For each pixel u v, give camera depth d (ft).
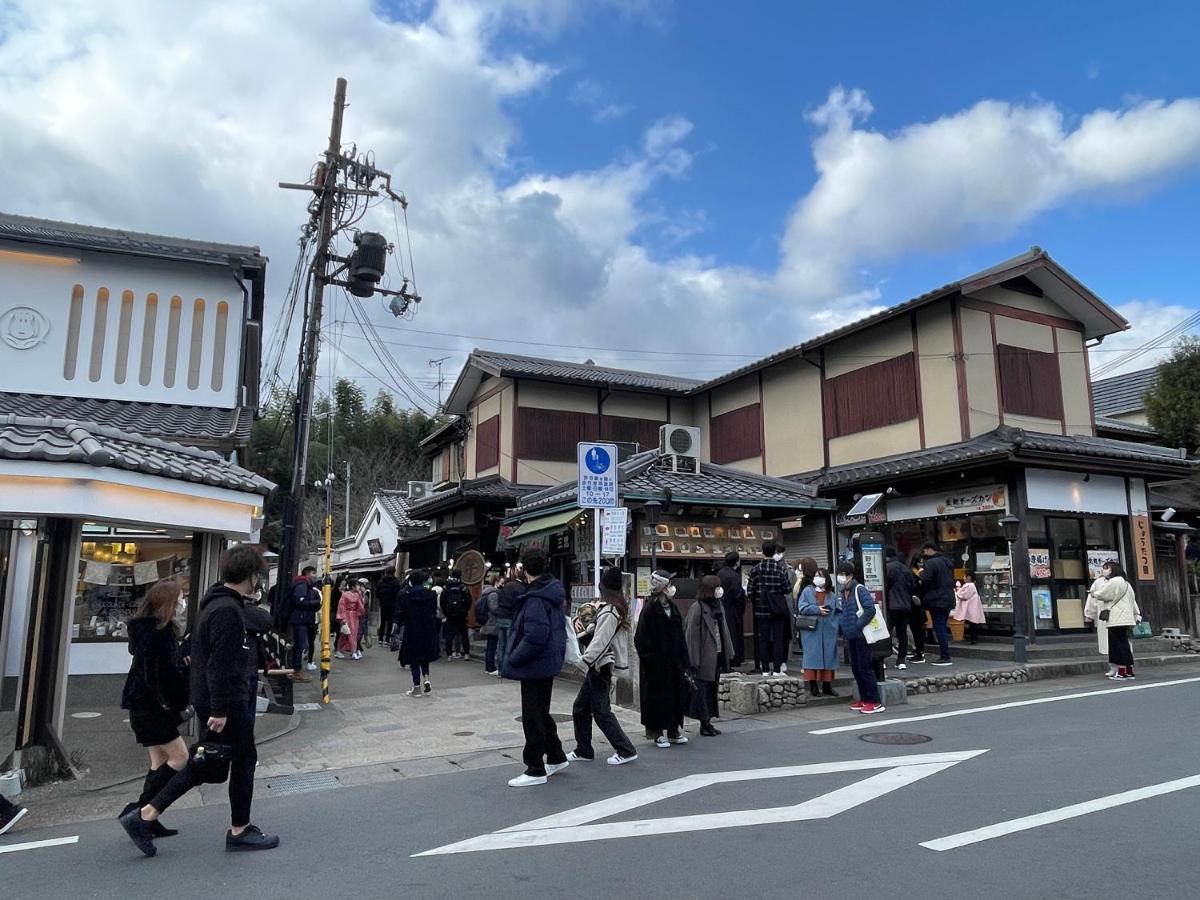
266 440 93.35
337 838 16.99
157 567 35.70
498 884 14.05
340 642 53.88
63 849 16.70
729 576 37.06
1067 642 45.83
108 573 35.09
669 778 21.38
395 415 144.15
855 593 32.12
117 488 21.68
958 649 45.73
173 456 26.25
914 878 13.78
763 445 67.21
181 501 24.11
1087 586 48.32
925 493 50.72
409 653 36.50
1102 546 49.83
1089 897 12.80
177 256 41.88
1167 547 54.34
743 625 40.73
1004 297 54.24
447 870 14.82
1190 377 67.36
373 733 28.58
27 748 21.94
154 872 15.17
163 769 17.19
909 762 22.36
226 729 16.19
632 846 15.83
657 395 74.49
